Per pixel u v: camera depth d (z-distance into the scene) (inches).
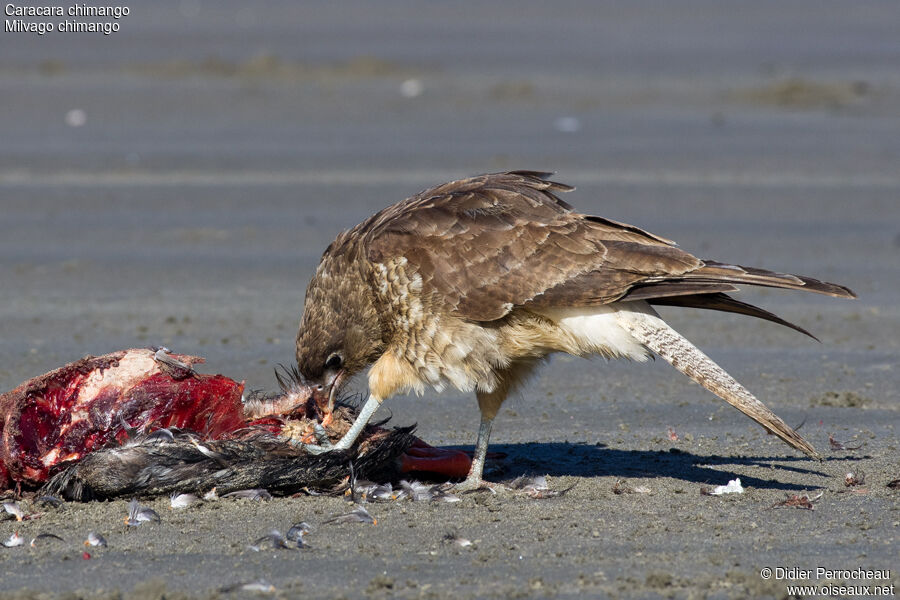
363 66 1958.7
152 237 973.2
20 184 1154.0
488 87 1792.6
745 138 1411.2
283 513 421.4
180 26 2453.2
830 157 1306.6
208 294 811.4
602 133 1437.0
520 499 447.5
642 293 440.5
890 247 944.9
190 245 949.2
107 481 416.5
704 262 445.7
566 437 545.0
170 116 1535.4
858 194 1136.2
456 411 586.9
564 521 415.5
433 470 475.8
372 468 458.0
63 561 372.8
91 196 1111.6
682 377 653.3
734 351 698.8
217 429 440.1
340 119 1534.2
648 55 2169.0
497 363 458.9
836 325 751.1
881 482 466.3
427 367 458.0
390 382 460.1
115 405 423.5
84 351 671.8
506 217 456.1
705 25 2657.5
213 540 391.9
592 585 353.4
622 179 1194.6
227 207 1078.4
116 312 762.8
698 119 1546.5
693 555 378.9
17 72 1819.6
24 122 1469.0
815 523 412.8
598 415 581.3
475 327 454.0
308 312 478.9
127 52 2076.8
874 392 612.1
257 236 975.6
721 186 1168.2
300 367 477.7
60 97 1626.5
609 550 383.9
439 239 454.3
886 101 1681.8
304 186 1159.0
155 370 435.2
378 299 459.8
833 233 991.0
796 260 904.3
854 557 377.1
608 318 449.1
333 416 470.0
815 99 1696.6
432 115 1567.4
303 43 2289.6
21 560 373.4
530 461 505.7
